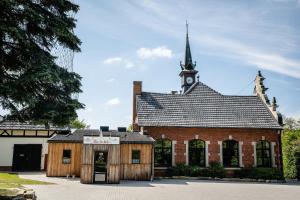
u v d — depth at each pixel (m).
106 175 18.98
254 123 25.48
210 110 26.50
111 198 13.04
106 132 24.23
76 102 10.00
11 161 25.12
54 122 9.76
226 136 24.91
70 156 22.09
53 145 22.00
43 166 25.72
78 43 10.74
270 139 25.25
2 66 9.52
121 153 21.83
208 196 14.51
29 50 9.47
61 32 9.85
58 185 16.78
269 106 26.92
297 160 26.17
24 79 8.67
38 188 15.11
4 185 11.62
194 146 24.83
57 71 9.79
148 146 22.19
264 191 17.19
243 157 24.67
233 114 26.33
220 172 23.28
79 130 25.06
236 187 18.58
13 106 9.27
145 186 17.64
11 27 8.35
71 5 10.48
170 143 24.55
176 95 27.77
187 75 44.38
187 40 47.75
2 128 25.09
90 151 18.86
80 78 10.65
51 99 9.88
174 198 13.53
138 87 27.45
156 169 23.38
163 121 24.62
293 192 17.08
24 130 25.75
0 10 8.65
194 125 24.58
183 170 23.06
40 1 10.02
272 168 23.83
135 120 27.25
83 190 15.20
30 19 9.30
